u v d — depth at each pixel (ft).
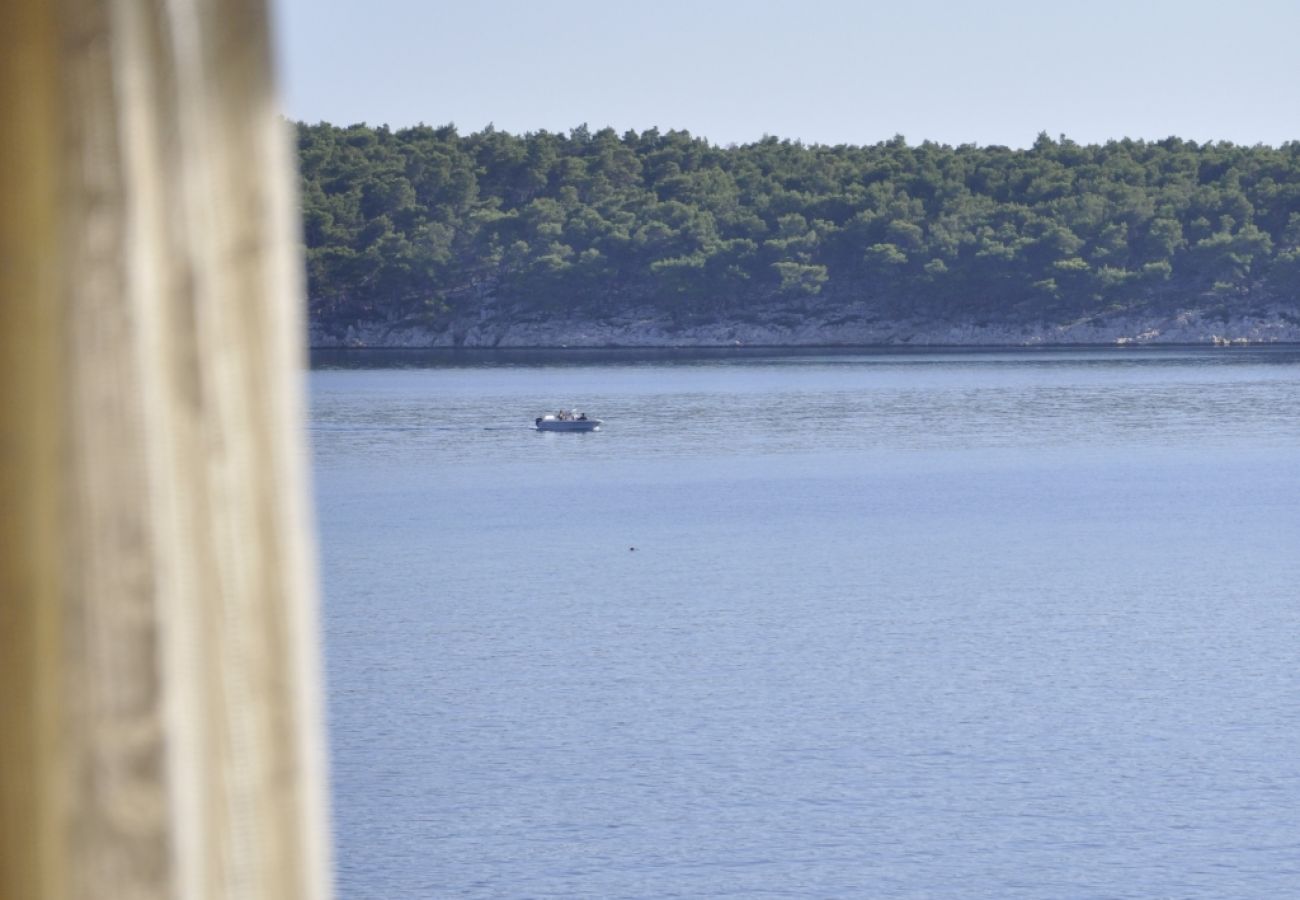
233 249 22.25
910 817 387.34
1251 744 447.83
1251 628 612.29
